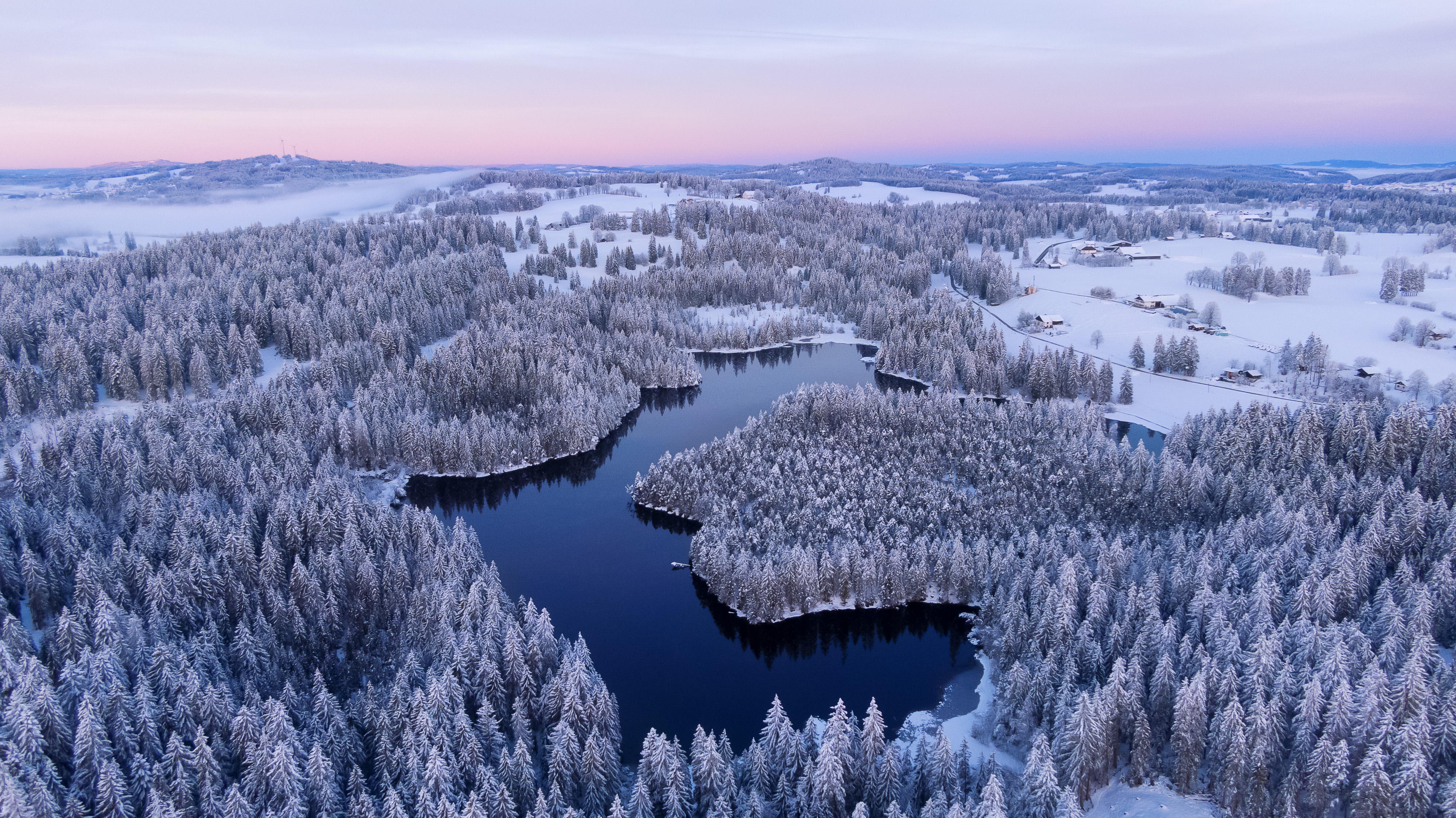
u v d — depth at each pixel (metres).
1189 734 62.06
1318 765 56.59
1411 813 52.94
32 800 53.16
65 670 66.31
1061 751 62.50
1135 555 96.81
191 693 66.31
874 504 113.75
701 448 140.75
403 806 58.81
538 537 125.62
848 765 60.72
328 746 65.50
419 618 88.00
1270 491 105.69
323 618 88.56
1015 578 92.50
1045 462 125.88
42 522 98.62
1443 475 109.50
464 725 64.94
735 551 105.88
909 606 98.75
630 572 113.75
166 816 53.19
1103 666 73.25
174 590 84.94
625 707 84.12
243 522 99.62
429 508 137.50
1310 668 65.62
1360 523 96.25
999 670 85.00
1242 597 79.00
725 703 84.50
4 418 141.12
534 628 80.81
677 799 59.03
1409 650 70.62
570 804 62.66
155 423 131.00
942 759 59.44
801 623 97.31
